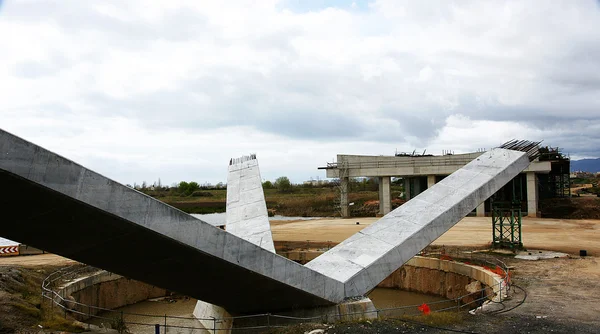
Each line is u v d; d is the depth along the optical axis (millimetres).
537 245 32875
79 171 11297
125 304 29844
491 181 23469
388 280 33500
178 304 29859
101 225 12242
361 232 21953
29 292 20219
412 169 58094
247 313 18469
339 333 15070
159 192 109312
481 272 25688
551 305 18094
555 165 61781
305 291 16328
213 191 114812
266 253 15141
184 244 13109
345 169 62656
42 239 13125
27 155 10500
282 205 92000
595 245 32531
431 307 27203
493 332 14836
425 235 20875
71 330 15109
